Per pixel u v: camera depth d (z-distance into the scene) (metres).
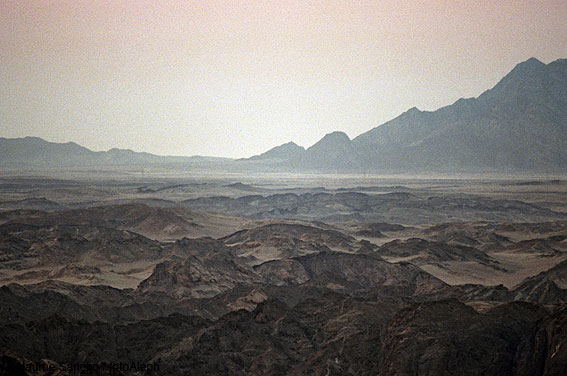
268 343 115.50
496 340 105.12
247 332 119.69
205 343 114.19
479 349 103.38
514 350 104.50
